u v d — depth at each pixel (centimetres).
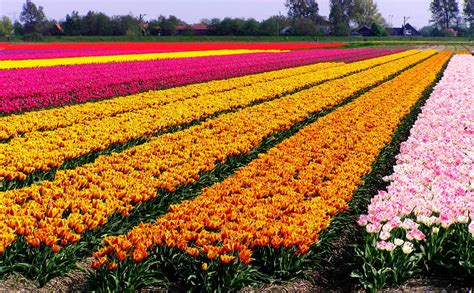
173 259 637
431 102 1912
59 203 725
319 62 4103
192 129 1331
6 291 606
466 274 653
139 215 807
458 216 677
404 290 630
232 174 1091
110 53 4853
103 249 607
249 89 2261
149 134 1301
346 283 666
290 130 1471
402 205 728
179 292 618
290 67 3594
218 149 1109
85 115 1516
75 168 958
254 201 787
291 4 18675
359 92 2330
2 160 920
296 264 659
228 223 686
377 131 1341
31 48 5925
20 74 2612
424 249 677
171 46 6769
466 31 18425
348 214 878
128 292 590
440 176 885
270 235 649
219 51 5616
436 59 4856
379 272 622
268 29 11481
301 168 995
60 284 638
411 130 1335
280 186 859
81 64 3453
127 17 10900
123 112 1675
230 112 1750
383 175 1148
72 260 667
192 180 895
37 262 633
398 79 2841
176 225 673
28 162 911
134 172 920
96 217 693
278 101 1869
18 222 645
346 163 1010
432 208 711
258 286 640
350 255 718
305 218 700
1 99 1828
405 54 5522
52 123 1371
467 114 1627
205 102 1822
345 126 1416
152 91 2145
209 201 768
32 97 1933
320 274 691
